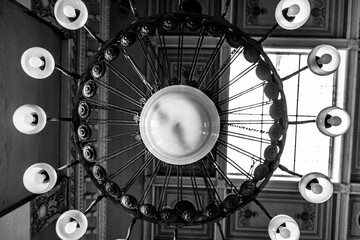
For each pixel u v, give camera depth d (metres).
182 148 2.39
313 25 5.04
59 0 2.46
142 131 2.46
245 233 5.25
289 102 5.48
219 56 5.01
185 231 5.33
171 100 2.38
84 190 4.87
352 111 5.01
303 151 5.47
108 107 2.67
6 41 3.37
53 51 4.35
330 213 5.17
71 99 4.62
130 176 4.95
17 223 3.48
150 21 2.50
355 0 4.87
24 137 3.75
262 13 5.07
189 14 2.47
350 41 4.90
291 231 2.61
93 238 4.91
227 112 2.63
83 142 2.63
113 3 5.00
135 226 5.18
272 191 5.22
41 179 2.54
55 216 4.36
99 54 2.54
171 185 5.05
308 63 2.57
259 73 2.52
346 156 5.04
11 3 3.45
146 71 5.03
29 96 3.84
